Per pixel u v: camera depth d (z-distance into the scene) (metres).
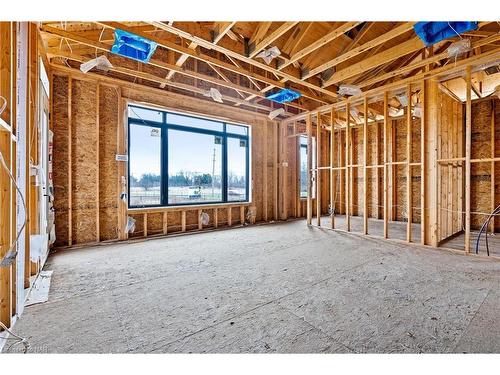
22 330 1.91
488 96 5.42
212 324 1.99
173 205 5.80
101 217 4.79
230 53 3.86
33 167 2.96
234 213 6.80
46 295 2.48
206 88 6.03
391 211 7.27
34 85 3.00
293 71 4.62
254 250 4.15
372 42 3.52
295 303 2.32
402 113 7.02
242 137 7.12
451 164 5.00
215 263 3.48
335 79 4.75
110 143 4.88
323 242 4.70
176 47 3.77
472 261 3.51
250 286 2.70
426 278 2.89
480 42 3.42
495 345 1.71
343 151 8.59
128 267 3.32
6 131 1.96
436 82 4.22
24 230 2.36
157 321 2.03
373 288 2.63
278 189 7.68
